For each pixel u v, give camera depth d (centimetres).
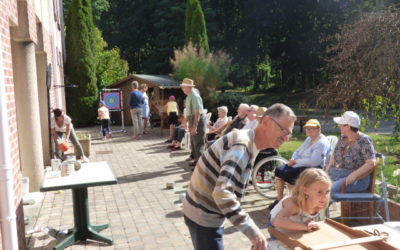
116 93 1861
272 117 256
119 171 946
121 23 3991
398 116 880
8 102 442
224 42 3684
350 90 883
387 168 773
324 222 291
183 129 1244
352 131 519
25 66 704
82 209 501
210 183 269
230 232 514
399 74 830
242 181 259
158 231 534
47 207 655
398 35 818
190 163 973
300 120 1565
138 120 1559
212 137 995
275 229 281
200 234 281
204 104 2047
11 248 398
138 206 651
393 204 518
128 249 477
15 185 446
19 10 669
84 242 499
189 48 2086
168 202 670
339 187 510
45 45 988
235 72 3944
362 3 2616
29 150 715
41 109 973
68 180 465
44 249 484
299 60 3659
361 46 870
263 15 3453
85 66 2134
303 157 593
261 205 638
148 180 842
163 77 2144
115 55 2681
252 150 259
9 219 396
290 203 297
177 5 3422
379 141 1190
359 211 535
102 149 1307
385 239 248
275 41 3691
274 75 4831
